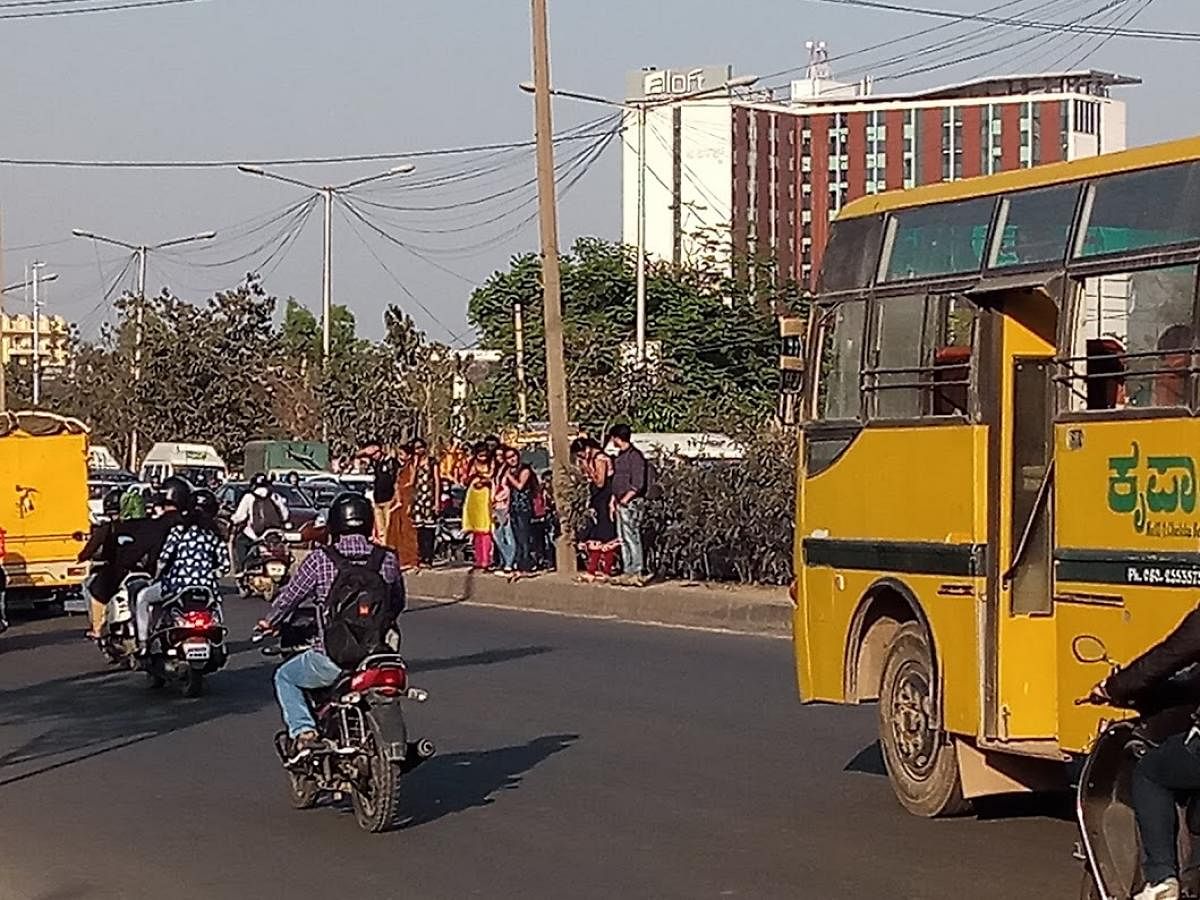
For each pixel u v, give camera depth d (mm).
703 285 54281
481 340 55406
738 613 22250
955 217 10422
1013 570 10031
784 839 10188
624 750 13250
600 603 24531
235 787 12055
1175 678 7328
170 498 16906
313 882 9328
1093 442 9000
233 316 63844
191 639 16281
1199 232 8547
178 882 9359
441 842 10250
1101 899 7320
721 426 27625
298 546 25953
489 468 28984
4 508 24312
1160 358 8633
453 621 23828
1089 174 9438
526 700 15953
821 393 11586
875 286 11047
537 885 9188
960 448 10164
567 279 53156
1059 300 9406
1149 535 8617
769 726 14289
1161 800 6922
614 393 40844
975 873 9320
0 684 17672
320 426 53812
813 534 11625
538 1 26906
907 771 10891
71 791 11961
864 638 11242
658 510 25828
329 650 10547
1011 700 10000
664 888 9070
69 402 64438
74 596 25125
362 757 10484
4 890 9211
